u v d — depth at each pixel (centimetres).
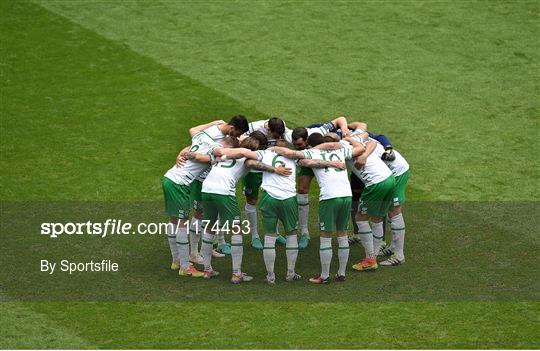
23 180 4759
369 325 3612
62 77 5728
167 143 5100
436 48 6034
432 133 5194
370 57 5947
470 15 6397
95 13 6431
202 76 5744
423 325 3609
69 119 5319
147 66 5847
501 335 3541
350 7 6531
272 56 5959
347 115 5353
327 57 5944
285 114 5347
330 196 3816
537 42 6075
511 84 5659
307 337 3534
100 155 4988
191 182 3969
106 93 5575
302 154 3856
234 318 3666
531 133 5184
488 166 4894
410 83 5675
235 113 5359
